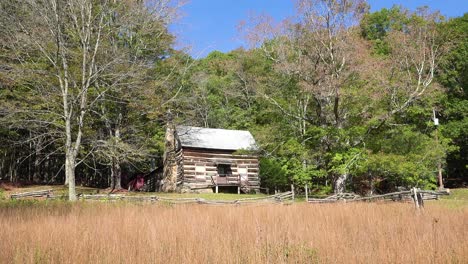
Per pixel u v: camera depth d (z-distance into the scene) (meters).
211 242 7.16
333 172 25.00
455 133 34.94
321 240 7.24
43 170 39.91
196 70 43.19
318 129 24.83
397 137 24.78
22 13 23.61
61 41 23.19
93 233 8.16
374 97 24.00
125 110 30.84
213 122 44.34
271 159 28.34
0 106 24.27
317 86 24.58
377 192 29.31
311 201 21.27
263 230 8.30
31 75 23.84
